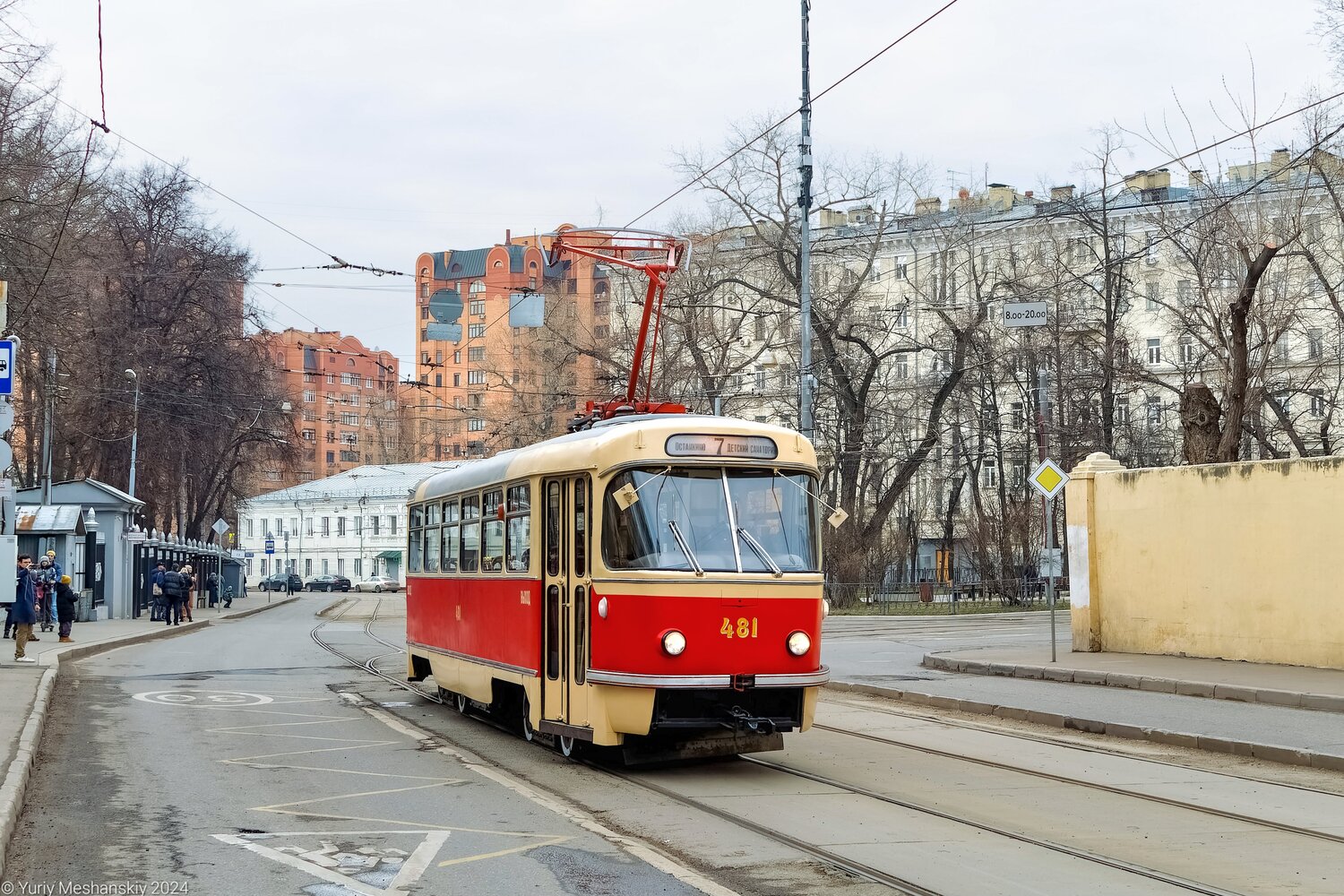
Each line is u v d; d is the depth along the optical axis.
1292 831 9.21
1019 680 20.41
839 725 15.55
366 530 112.50
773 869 8.04
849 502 50.81
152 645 31.64
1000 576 51.06
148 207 52.62
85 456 53.69
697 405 49.78
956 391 57.69
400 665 25.39
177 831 9.21
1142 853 8.50
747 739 12.34
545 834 9.05
